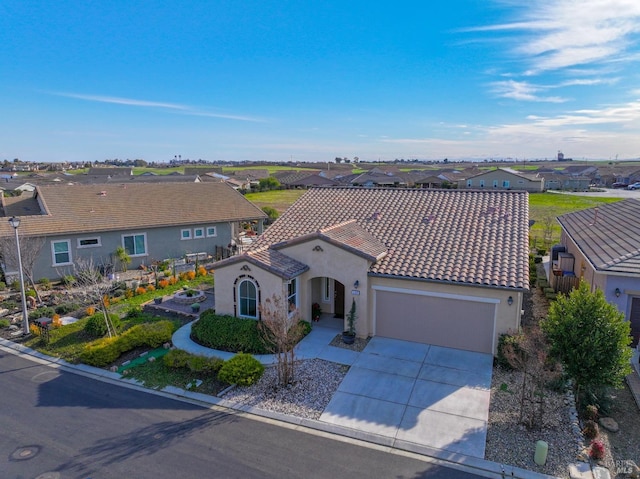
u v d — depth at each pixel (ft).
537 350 39.68
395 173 387.96
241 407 42.06
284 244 60.13
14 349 56.80
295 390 44.80
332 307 65.10
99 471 33.35
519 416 39.86
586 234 72.49
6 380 48.14
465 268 53.16
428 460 34.50
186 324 63.26
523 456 34.65
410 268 54.85
